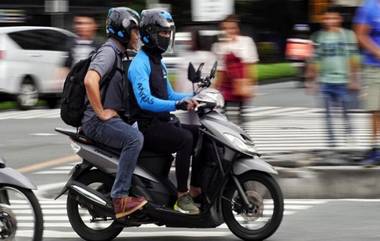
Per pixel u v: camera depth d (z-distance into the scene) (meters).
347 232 17.94
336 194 22.44
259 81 74.38
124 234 18.39
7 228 15.45
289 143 33.75
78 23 35.59
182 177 16.59
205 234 18.20
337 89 27.53
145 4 90.44
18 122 43.28
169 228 18.95
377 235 17.59
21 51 48.91
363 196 22.33
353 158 23.84
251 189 17.08
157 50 16.72
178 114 18.73
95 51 16.73
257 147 32.28
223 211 17.00
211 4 39.94
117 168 16.53
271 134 37.41
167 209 16.70
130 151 16.31
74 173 17.17
